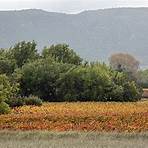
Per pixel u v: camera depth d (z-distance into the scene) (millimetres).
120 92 143875
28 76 148000
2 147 45812
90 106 111500
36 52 176000
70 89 145000
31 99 119000
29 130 65750
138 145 47844
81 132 60469
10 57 170875
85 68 146625
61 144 48250
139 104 121938
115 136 56750
